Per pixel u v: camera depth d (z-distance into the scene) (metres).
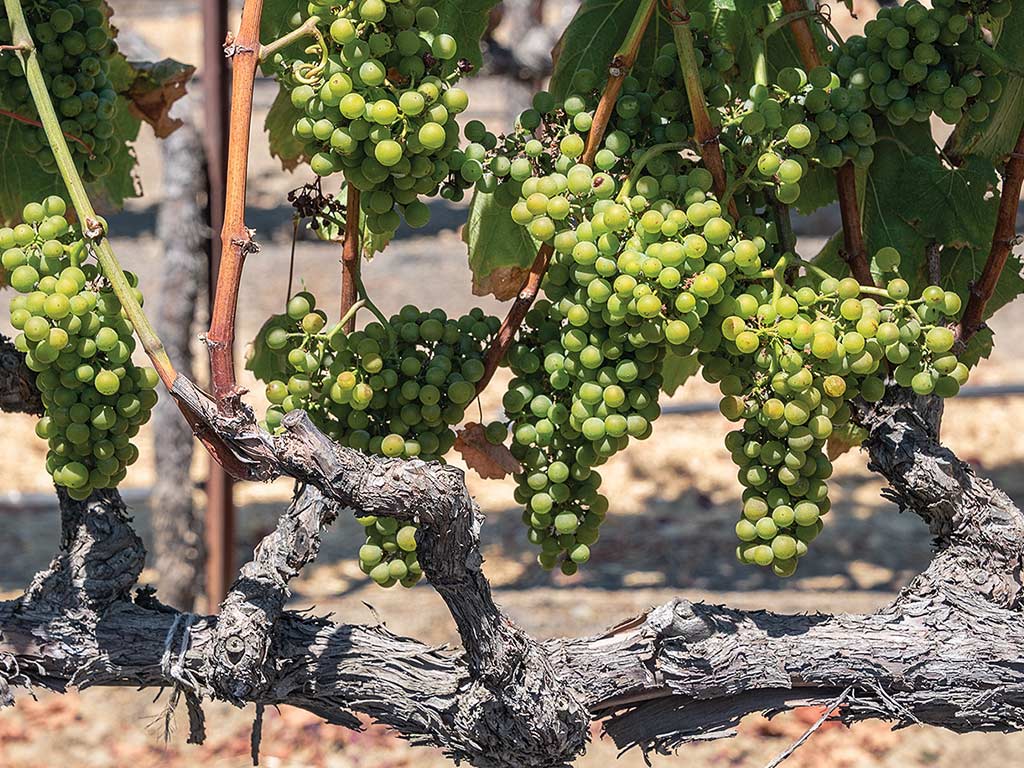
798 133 1.17
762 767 3.23
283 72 1.18
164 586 3.30
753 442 1.19
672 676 1.23
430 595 3.85
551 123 1.20
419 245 7.22
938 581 1.25
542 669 1.20
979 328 1.27
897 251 1.23
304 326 1.20
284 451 1.13
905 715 1.24
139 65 1.41
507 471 1.23
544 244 1.22
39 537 4.41
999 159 1.27
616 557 4.25
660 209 1.16
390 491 1.13
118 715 3.42
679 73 1.21
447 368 1.21
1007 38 1.25
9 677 1.23
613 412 1.20
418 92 1.14
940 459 1.24
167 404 3.22
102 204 1.49
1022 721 1.24
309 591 3.91
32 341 1.15
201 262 3.18
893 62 1.20
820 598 3.82
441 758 3.26
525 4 5.23
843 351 1.17
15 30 1.15
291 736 3.34
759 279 1.20
